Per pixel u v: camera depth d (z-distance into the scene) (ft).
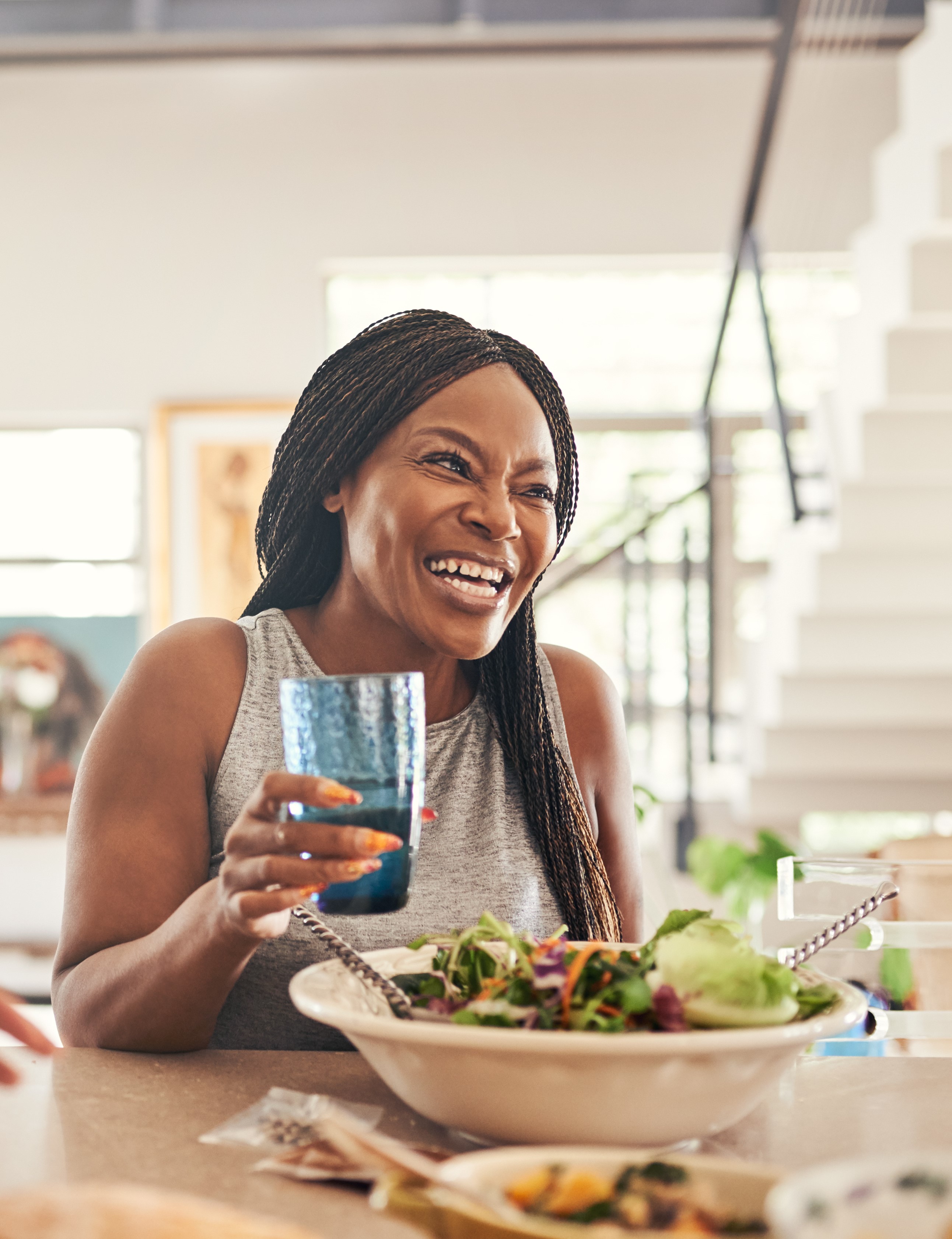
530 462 3.41
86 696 18.75
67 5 17.38
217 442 18.38
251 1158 2.14
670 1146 2.12
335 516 3.75
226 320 18.37
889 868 3.27
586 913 3.69
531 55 17.24
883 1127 2.43
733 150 18.22
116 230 18.42
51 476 18.81
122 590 18.81
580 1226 1.50
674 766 17.67
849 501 12.12
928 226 11.77
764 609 13.88
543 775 3.70
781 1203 1.25
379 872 2.31
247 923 2.31
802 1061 2.92
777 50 13.15
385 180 18.37
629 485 17.21
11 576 18.86
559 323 18.75
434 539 3.33
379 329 3.55
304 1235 1.44
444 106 18.35
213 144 18.40
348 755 2.29
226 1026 3.42
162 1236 1.39
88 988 2.94
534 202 18.31
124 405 18.38
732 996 2.12
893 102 18.12
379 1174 1.99
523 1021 2.15
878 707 12.67
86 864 3.26
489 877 3.61
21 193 18.42
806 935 3.27
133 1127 2.30
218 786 3.50
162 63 17.39
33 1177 2.03
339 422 3.45
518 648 3.74
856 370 12.97
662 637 17.85
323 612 3.82
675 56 18.16
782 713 12.75
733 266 13.93
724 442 18.20
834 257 18.22
